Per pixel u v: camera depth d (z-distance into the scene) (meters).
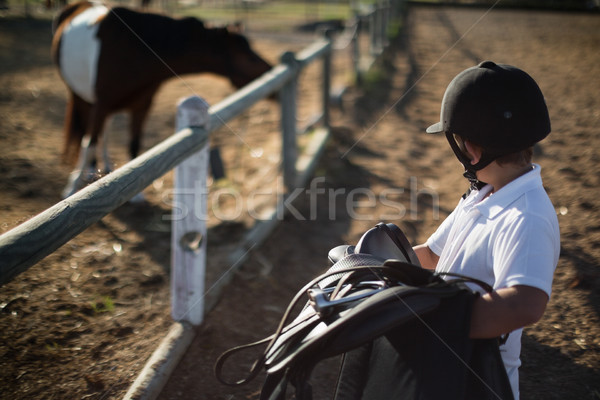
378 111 7.40
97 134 4.47
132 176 2.02
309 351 1.23
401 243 1.56
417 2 18.64
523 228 1.21
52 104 7.41
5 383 2.27
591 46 11.27
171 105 7.60
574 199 4.25
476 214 1.33
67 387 2.29
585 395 2.28
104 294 3.07
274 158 5.59
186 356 2.59
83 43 4.45
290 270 3.50
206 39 4.65
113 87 4.38
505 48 11.34
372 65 10.03
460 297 1.21
